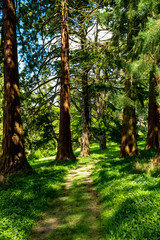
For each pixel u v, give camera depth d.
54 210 5.56
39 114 20.50
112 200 5.40
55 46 18.33
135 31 10.23
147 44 7.32
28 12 15.28
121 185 6.34
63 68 16.69
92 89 16.66
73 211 5.39
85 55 16.77
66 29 16.97
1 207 5.14
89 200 6.14
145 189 5.53
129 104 9.76
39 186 7.45
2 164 10.34
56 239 4.02
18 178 9.12
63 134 16.12
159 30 6.52
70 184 8.34
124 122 12.48
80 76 19.64
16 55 11.53
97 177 8.72
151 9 8.12
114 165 10.19
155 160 8.01
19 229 4.22
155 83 10.54
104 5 14.84
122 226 3.85
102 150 25.62
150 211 4.10
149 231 3.47
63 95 16.52
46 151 28.70
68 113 16.50
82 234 4.14
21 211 5.07
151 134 14.90
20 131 10.96
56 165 13.45
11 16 11.45
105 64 12.47
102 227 4.37
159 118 14.59
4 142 10.59
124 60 10.25
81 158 17.02
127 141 12.30
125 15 8.76
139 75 8.77
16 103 11.02
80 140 21.08
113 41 10.19
